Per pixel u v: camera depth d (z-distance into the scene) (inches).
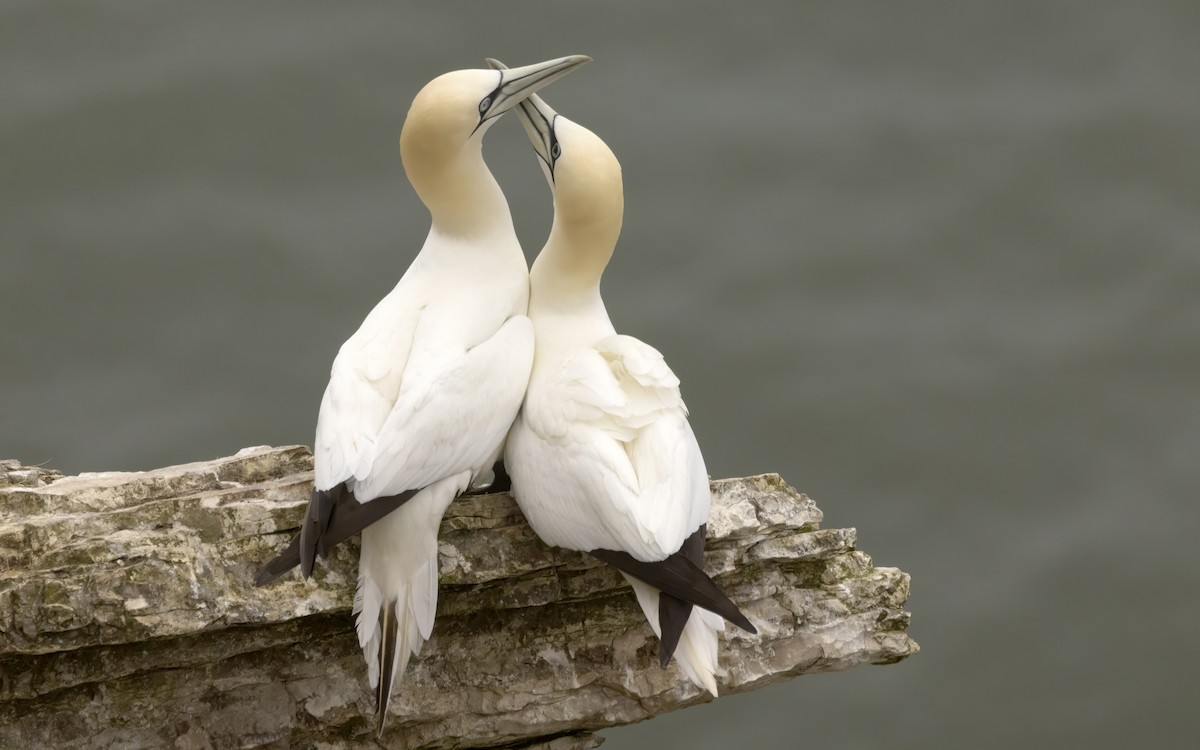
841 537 606.9
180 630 519.2
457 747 589.3
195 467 598.9
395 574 523.5
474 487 634.2
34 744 530.9
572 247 589.9
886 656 614.5
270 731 556.4
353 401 526.9
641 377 540.4
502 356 551.5
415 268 595.8
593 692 587.5
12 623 504.7
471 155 589.6
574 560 569.6
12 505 553.9
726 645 597.3
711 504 589.3
